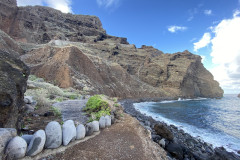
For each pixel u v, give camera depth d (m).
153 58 91.44
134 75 73.19
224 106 40.66
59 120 5.65
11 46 33.09
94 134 4.91
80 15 121.50
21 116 4.10
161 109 29.55
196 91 85.06
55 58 30.25
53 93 13.66
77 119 6.24
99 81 35.41
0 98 2.82
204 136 13.26
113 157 3.62
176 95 65.56
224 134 14.00
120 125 6.48
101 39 104.56
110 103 9.15
